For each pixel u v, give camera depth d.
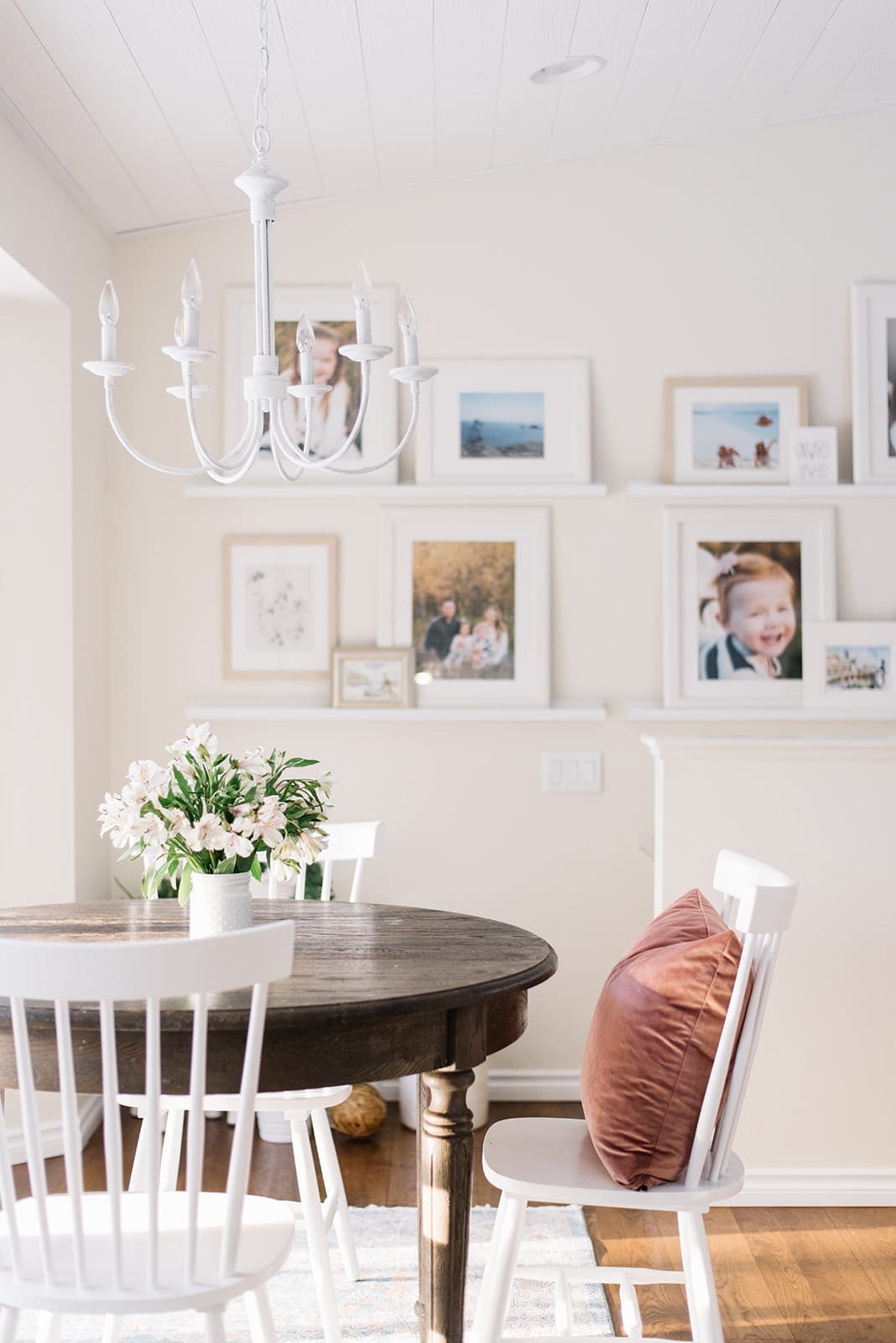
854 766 2.98
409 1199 3.04
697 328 3.85
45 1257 1.56
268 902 2.67
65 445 3.40
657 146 3.85
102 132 3.08
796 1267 2.69
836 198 3.85
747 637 3.81
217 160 3.37
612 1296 2.60
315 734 3.83
